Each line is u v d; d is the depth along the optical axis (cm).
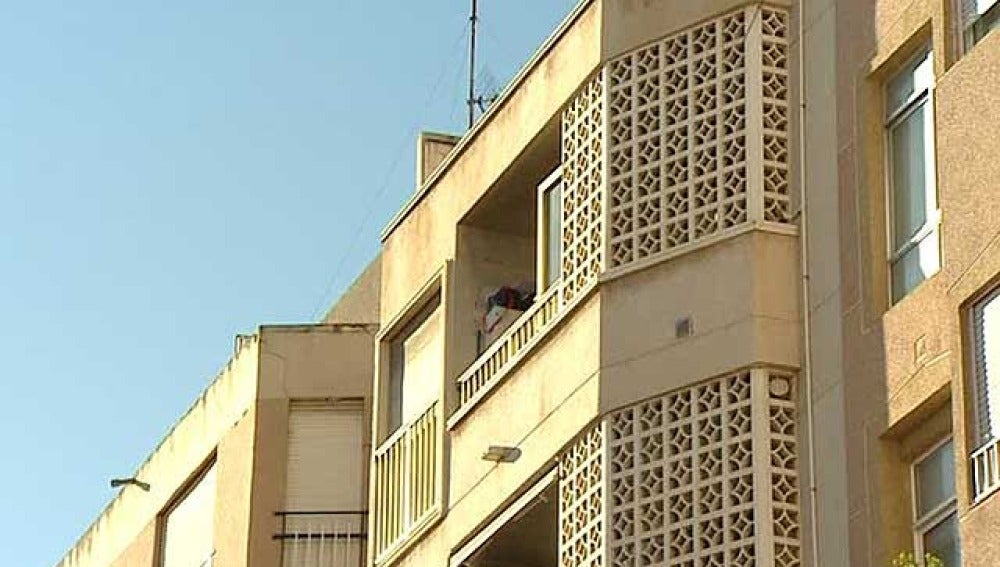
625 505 2589
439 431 3084
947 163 2308
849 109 2530
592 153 2770
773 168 2602
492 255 3166
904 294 2433
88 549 4284
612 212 2709
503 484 2869
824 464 2462
